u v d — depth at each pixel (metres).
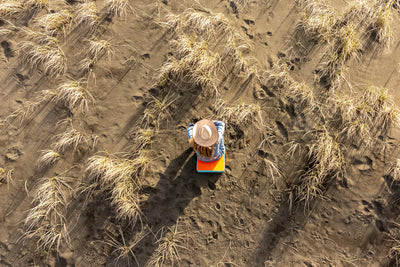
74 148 4.42
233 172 4.29
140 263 3.93
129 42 5.02
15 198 4.20
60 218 4.09
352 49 4.80
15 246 3.99
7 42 5.00
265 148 4.39
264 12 5.23
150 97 4.67
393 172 4.14
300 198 4.13
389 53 4.88
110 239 4.01
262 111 4.58
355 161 4.27
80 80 4.75
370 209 4.04
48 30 5.06
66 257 3.95
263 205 4.14
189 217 4.11
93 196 4.18
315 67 4.80
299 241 3.98
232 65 4.86
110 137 4.49
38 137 4.47
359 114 4.48
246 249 3.98
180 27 5.11
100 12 5.20
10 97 4.68
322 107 4.56
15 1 5.21
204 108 4.61
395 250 3.84
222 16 5.15
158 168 4.33
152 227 4.07
